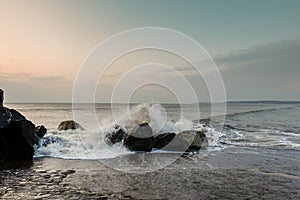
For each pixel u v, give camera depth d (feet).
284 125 86.53
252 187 27.09
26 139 39.50
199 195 24.90
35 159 39.01
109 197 24.23
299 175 31.40
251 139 57.57
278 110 189.06
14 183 27.71
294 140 56.54
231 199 23.97
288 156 41.55
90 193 25.17
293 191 25.96
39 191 25.43
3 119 39.14
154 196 24.62
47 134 49.11
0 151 37.32
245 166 35.68
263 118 114.11
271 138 59.16
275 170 33.55
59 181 28.63
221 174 31.91
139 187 27.04
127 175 31.30
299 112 164.45
